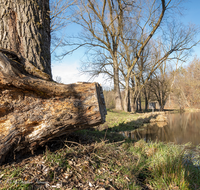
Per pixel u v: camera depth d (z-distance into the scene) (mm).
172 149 4629
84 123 2596
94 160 2758
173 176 2822
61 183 2068
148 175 3037
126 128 9078
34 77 2539
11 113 2305
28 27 3059
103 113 3020
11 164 2193
